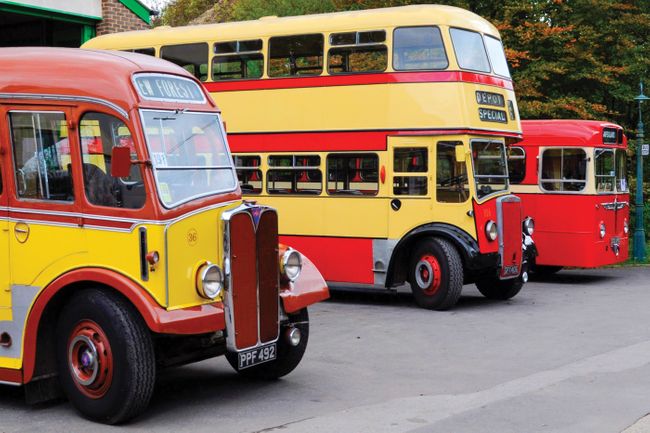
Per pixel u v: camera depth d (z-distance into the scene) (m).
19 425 7.22
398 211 14.30
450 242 13.92
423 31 14.22
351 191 14.75
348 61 14.79
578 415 7.42
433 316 13.20
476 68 14.37
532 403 7.85
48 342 7.64
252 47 15.61
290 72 15.29
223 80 15.87
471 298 15.53
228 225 7.49
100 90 7.39
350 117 14.70
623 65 24.27
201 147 7.80
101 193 7.34
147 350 7.16
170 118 7.60
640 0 24.62
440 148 14.05
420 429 6.99
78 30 18.42
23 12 16.41
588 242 17.61
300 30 15.19
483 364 9.63
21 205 7.57
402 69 14.30
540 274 19.48
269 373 8.77
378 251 14.48
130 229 7.18
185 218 7.31
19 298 7.55
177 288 7.21
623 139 18.78
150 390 7.19
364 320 12.81
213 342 7.78
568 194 17.77
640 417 7.35
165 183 7.30
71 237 7.38
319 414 7.51
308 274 8.62
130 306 7.21
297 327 8.58
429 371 9.29
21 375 7.53
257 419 7.36
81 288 7.49
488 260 13.87
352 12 15.04
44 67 7.66
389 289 14.78
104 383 7.15
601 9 23.47
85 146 7.43
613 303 14.67
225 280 7.49
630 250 23.94
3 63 7.83
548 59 23.72
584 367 9.42
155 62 7.89
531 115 23.30
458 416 7.40
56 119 7.50
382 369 9.41
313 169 15.06
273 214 7.93
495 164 14.53
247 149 15.63
